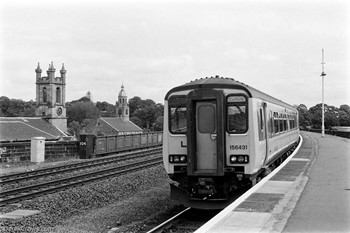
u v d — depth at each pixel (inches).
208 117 506.9
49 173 761.0
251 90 527.8
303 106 4284.0
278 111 783.7
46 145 1033.5
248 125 507.8
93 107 6353.3
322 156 925.8
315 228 317.7
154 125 5128.0
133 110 6633.9
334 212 369.4
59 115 4082.2
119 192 671.8
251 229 315.3
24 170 826.8
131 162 1049.5
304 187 498.9
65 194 589.9
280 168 689.6
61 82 4119.1
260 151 538.9
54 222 485.1
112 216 526.9
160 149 1510.8
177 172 529.3
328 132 2432.3
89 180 700.0
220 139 496.1
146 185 762.8
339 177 582.9
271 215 357.7
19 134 2578.7
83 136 1125.7
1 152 909.8
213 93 498.9
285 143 912.9
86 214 535.2
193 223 483.8
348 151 1072.8
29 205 529.7
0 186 641.0
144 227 471.5
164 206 591.2
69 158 1085.1
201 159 509.7
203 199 515.2
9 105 5295.3
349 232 307.3
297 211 373.1
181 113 529.7
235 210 377.1
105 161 1025.5
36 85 4074.8
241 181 520.7
